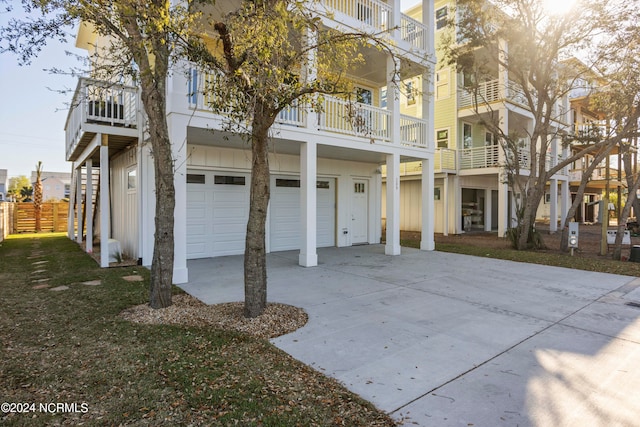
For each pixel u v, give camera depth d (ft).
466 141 58.44
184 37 13.97
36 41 14.16
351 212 41.98
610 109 38.83
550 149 64.59
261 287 15.35
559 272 26.76
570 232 35.83
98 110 26.43
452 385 10.06
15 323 14.37
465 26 38.27
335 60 15.61
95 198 46.29
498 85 51.39
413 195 63.98
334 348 12.45
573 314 16.62
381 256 33.78
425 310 16.99
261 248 15.29
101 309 16.16
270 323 14.56
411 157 37.24
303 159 28.17
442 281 23.32
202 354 11.56
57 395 9.11
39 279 22.56
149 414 8.35
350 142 30.71
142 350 11.79
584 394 9.66
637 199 58.70
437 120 58.75
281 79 13.08
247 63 12.55
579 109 71.56
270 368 10.74
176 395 9.15
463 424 8.30
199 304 17.34
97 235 46.19
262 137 14.66
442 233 58.85
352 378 10.36
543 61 37.70
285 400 9.04
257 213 15.12
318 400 9.11
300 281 22.88
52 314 15.52
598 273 26.55
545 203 93.40
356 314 16.21
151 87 15.24
